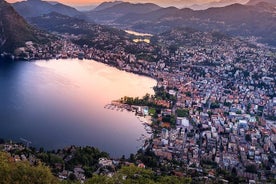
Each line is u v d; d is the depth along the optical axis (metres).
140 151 165.50
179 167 147.88
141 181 80.81
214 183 130.50
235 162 161.25
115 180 78.56
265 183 140.62
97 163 141.00
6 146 146.62
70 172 127.50
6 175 67.06
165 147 173.75
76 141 175.75
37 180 68.94
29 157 134.38
